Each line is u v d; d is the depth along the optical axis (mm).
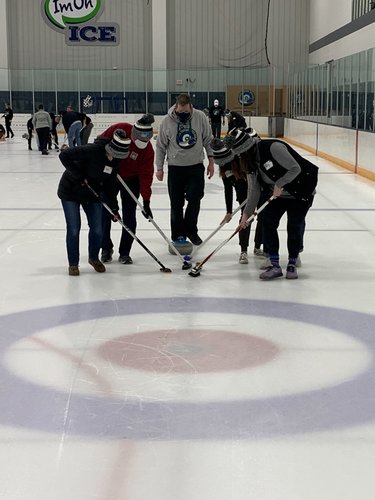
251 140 5512
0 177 14758
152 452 3006
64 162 5914
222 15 32688
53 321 4883
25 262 6734
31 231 8383
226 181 6547
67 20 32969
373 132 13820
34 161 18766
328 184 13508
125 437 3146
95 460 2941
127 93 31234
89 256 6293
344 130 16656
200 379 3820
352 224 8898
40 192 12258
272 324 4805
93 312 5090
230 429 3217
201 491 2703
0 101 31625
